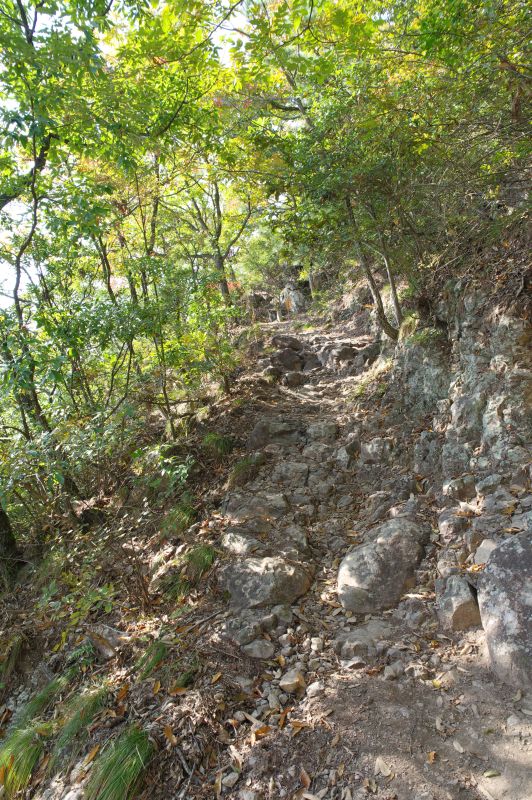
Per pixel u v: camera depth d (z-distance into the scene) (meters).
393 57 4.09
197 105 5.33
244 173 6.17
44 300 6.18
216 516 4.88
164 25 3.99
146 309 5.66
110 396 6.20
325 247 6.29
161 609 3.98
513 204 4.30
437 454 4.62
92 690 3.45
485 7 3.20
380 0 4.33
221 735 2.77
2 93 4.27
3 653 4.34
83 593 4.49
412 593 3.41
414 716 2.61
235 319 12.80
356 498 4.79
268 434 5.98
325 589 3.75
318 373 8.38
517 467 3.78
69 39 3.46
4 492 4.47
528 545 2.92
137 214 8.26
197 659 3.27
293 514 4.62
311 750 2.55
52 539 5.71
